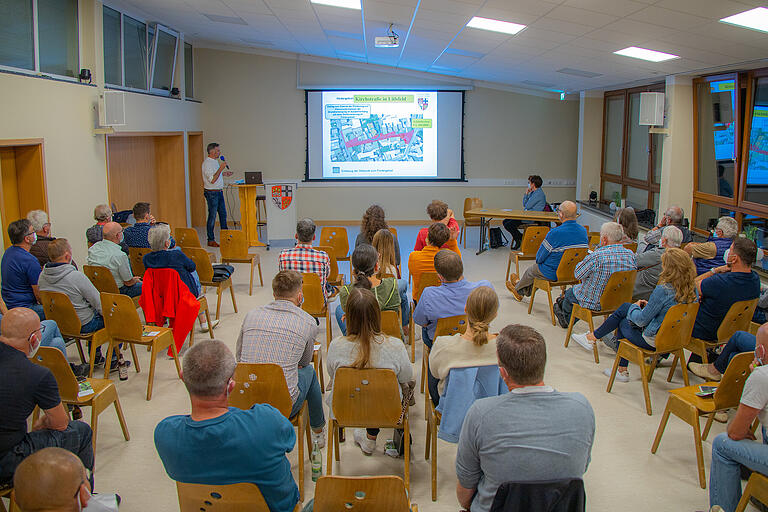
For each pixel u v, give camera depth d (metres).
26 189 6.32
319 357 4.10
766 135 6.07
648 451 3.53
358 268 4.11
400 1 5.53
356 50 9.49
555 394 1.88
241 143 11.65
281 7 6.77
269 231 9.36
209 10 7.66
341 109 11.61
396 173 11.86
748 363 3.00
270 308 3.12
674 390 3.39
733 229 5.14
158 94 9.59
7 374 2.46
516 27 6.05
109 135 8.04
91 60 7.32
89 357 4.45
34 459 1.74
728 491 2.70
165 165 10.34
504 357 1.89
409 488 3.07
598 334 4.62
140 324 4.14
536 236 6.78
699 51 5.52
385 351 2.92
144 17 8.75
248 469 2.06
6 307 4.41
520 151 11.86
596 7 4.57
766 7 3.91
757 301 4.02
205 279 5.73
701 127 7.32
